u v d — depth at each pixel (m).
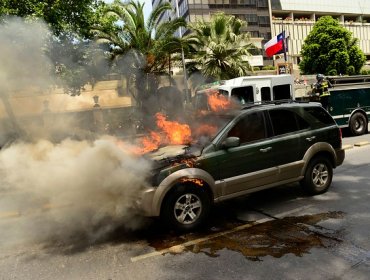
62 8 10.69
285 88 12.06
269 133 5.17
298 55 57.81
